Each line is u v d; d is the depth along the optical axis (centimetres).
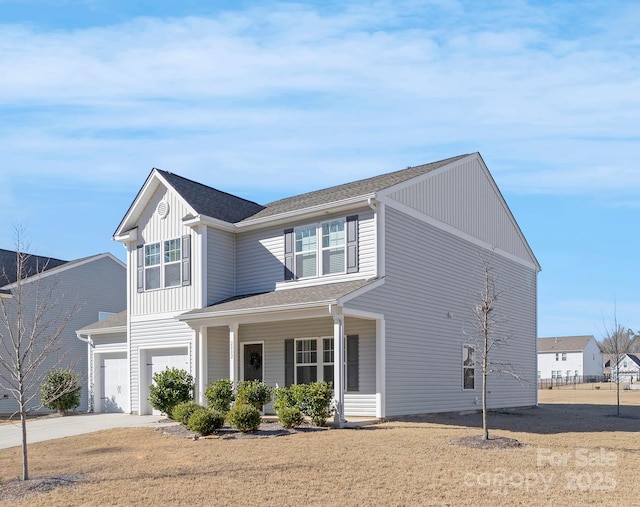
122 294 3394
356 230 1880
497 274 2498
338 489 1002
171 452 1332
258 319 1816
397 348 1856
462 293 2227
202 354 1969
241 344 2147
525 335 2712
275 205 2450
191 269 2123
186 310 2122
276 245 2094
